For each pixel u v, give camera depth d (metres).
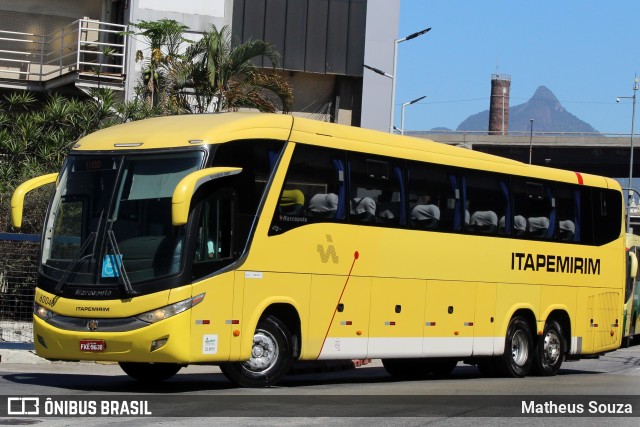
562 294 22.75
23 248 21.52
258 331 16.02
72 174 15.73
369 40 41.47
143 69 34.38
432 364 22.09
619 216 24.66
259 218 15.73
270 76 34.75
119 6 38.47
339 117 41.72
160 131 15.52
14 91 36.84
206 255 15.02
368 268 17.70
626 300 33.53
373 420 12.47
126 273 14.75
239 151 15.49
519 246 21.42
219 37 33.44
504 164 21.14
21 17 38.09
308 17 40.75
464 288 19.92
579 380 21.28
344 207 17.27
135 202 15.06
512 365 21.44
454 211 19.72
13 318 21.44
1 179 28.66
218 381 17.77
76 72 34.81
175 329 14.57
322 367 22.73
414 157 18.86
